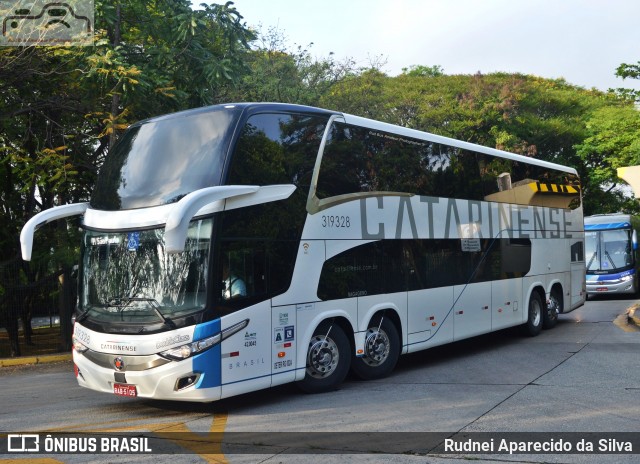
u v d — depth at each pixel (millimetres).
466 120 38938
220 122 8578
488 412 7844
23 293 16688
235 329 8133
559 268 16688
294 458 6195
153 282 8203
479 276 13055
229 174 8258
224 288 8078
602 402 8250
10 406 9602
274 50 29844
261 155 8719
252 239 8461
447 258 12117
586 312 21328
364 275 10156
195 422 7973
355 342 9945
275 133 8984
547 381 9734
